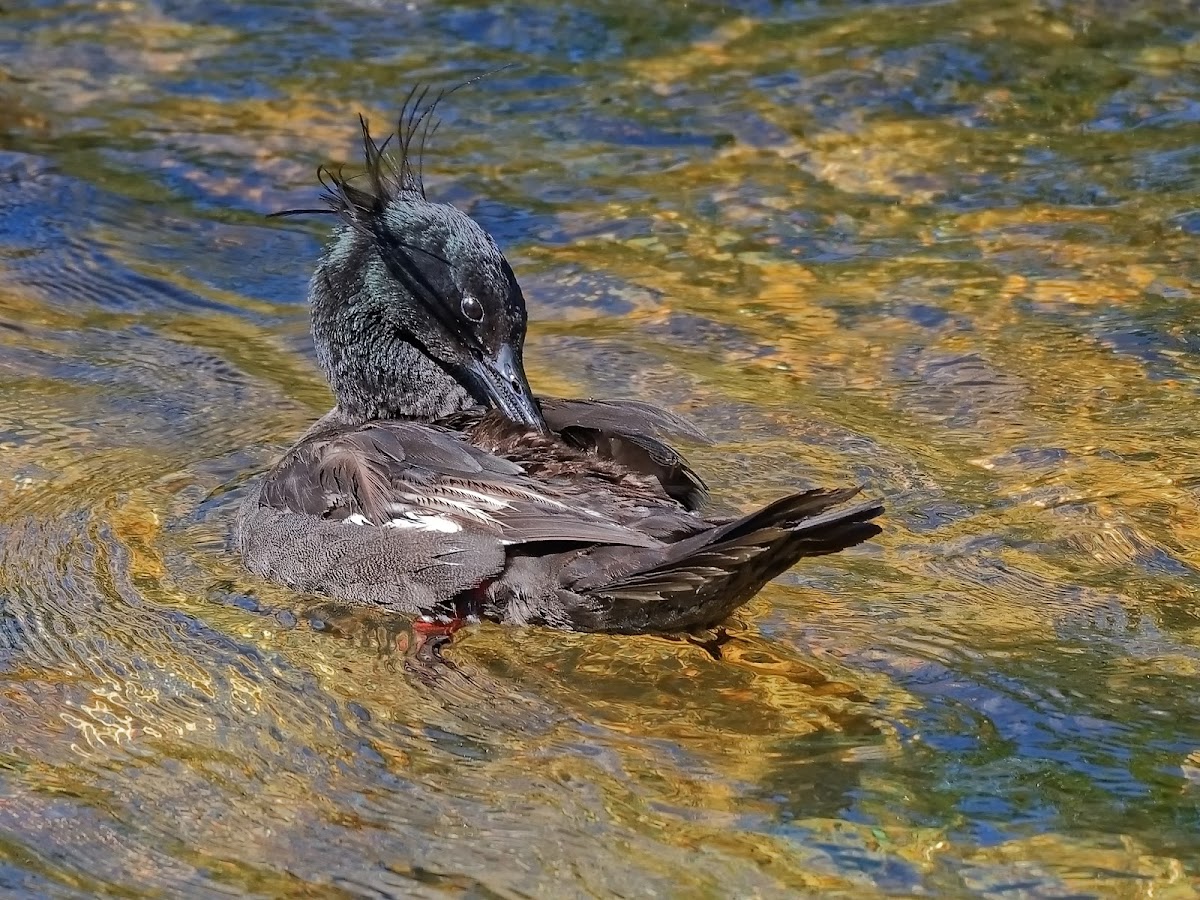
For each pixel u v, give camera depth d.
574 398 12.94
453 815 8.31
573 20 20.88
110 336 14.48
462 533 10.05
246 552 10.94
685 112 18.80
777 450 12.34
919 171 17.52
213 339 14.52
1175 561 10.65
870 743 8.82
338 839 8.15
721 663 9.73
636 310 15.02
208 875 7.91
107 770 8.74
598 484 10.27
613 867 7.84
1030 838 7.93
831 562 10.78
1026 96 18.88
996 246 15.98
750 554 8.85
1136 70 19.28
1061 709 9.04
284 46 20.41
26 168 17.34
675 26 20.72
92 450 12.42
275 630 10.20
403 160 13.20
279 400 13.41
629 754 8.84
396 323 12.10
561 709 9.34
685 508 10.68
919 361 13.85
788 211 16.81
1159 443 12.29
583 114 18.80
